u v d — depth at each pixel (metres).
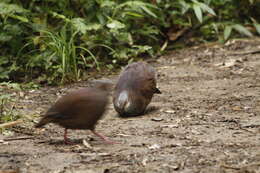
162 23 18.31
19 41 15.61
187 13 19.17
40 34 15.56
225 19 19.78
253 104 11.63
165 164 7.59
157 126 10.01
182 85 13.74
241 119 10.38
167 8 18.89
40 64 15.06
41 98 12.95
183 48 18.31
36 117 10.88
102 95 8.42
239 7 19.92
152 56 16.94
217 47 17.97
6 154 8.23
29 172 7.38
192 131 9.56
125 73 11.06
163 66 16.03
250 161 7.70
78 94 8.32
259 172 7.17
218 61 16.19
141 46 16.41
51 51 15.09
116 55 15.91
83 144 8.70
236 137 9.09
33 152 8.32
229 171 7.27
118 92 10.83
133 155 8.06
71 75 14.75
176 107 11.54
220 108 11.36
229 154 8.06
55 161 7.84
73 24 15.13
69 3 16.72
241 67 15.32
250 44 18.06
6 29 15.41
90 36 16.11
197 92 12.94
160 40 18.70
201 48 18.02
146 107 11.48
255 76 14.31
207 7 17.91
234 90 12.96
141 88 10.74
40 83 14.59
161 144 8.70
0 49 15.86
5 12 14.63
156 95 12.79
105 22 16.36
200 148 8.42
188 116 10.77
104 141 8.97
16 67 14.92
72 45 14.93
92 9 16.69
